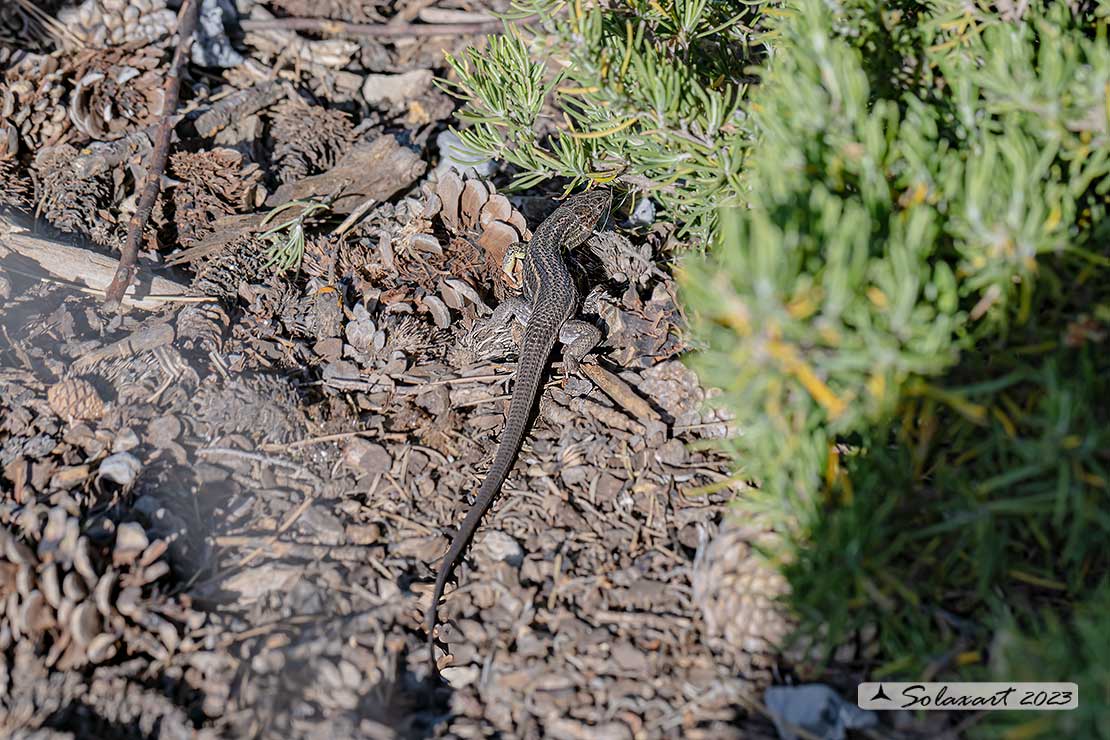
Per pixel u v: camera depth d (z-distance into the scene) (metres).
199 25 6.64
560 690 3.43
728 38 4.84
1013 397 3.26
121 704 3.28
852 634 3.32
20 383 4.40
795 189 3.17
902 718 3.22
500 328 4.89
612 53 4.24
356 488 4.15
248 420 4.28
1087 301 3.22
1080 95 3.16
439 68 7.14
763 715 3.31
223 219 5.49
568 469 4.19
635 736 3.28
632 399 4.41
